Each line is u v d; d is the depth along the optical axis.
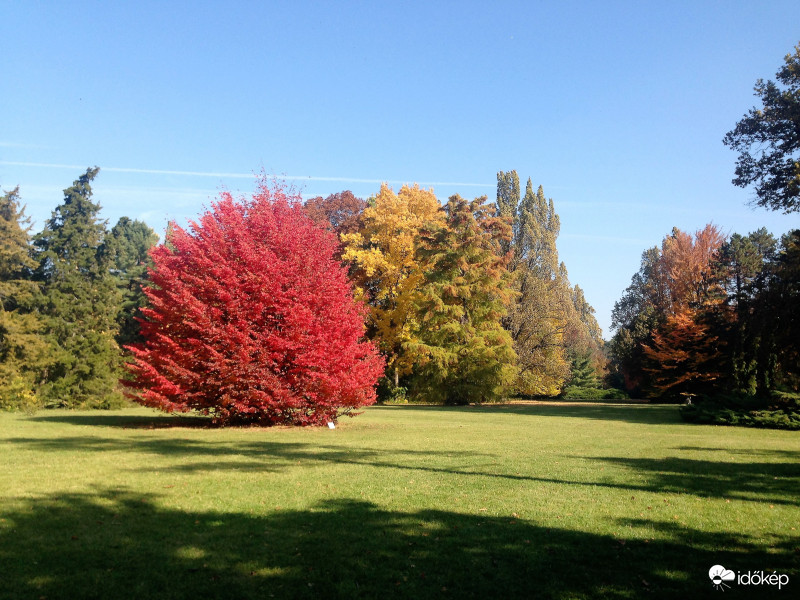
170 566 5.31
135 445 13.49
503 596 4.90
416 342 41.56
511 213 60.03
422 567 5.49
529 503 8.03
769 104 25.55
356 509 7.48
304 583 5.02
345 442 15.28
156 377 18.27
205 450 12.84
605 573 5.46
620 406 42.47
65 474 9.34
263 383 18.30
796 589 5.15
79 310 39.34
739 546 6.33
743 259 44.09
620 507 7.90
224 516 7.00
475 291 43.00
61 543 5.84
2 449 12.38
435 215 48.53
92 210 47.53
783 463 12.26
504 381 42.41
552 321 50.59
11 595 4.56
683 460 12.59
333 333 19.61
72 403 29.00
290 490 8.52
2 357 30.50
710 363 39.50
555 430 20.62
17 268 37.47
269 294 18.86
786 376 32.09
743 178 26.91
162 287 20.06
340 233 50.44
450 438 16.88
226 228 20.23
